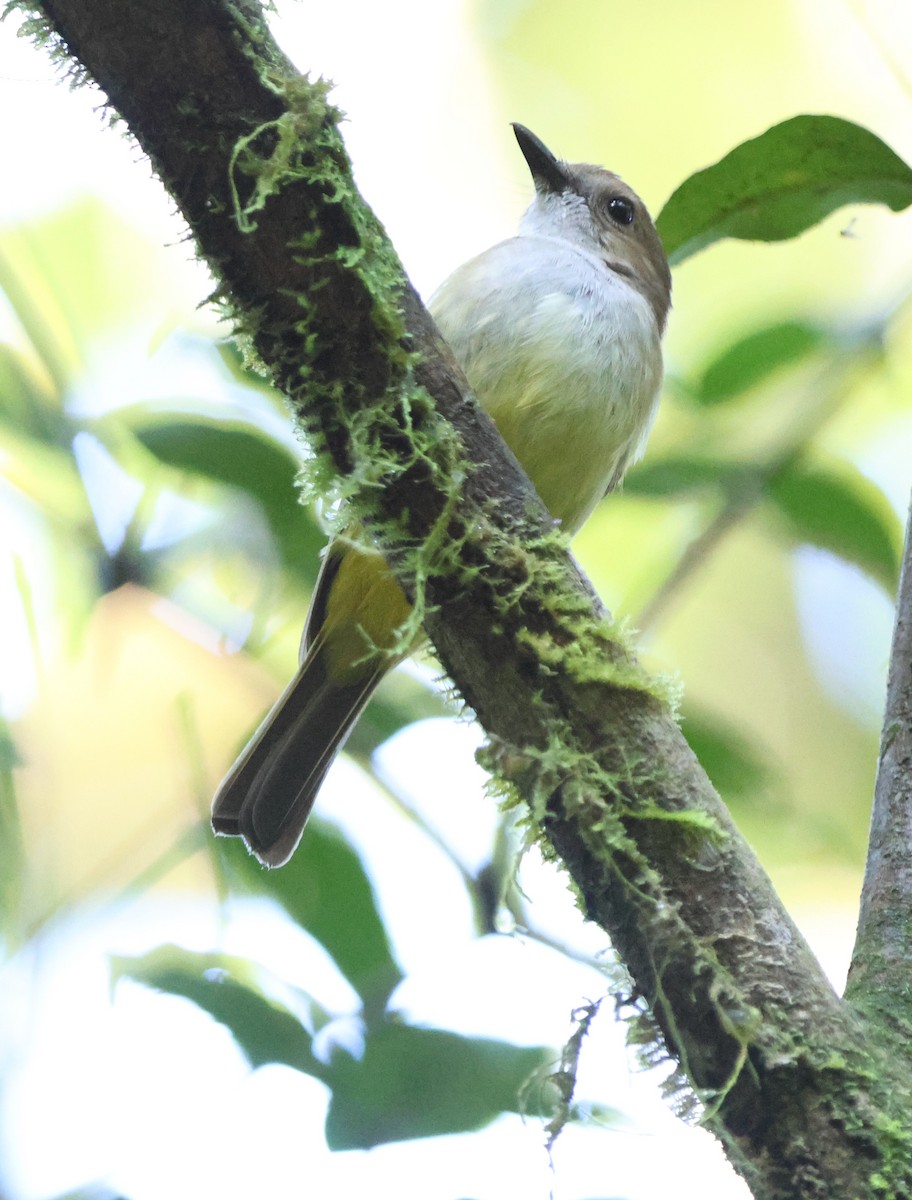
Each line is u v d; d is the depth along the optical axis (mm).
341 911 6918
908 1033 4473
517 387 7723
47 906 7363
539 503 4871
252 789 7711
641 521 9422
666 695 4711
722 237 6480
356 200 4723
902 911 4852
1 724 7855
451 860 6863
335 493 4758
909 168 6227
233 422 7281
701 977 4328
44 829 7883
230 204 4625
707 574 10414
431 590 4754
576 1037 4605
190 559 7785
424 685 7777
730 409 8477
